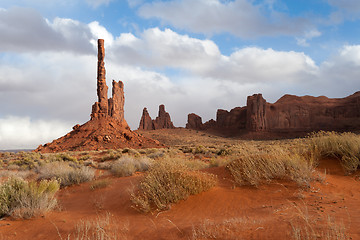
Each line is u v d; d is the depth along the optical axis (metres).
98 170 17.88
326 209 4.11
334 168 6.85
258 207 4.88
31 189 7.13
